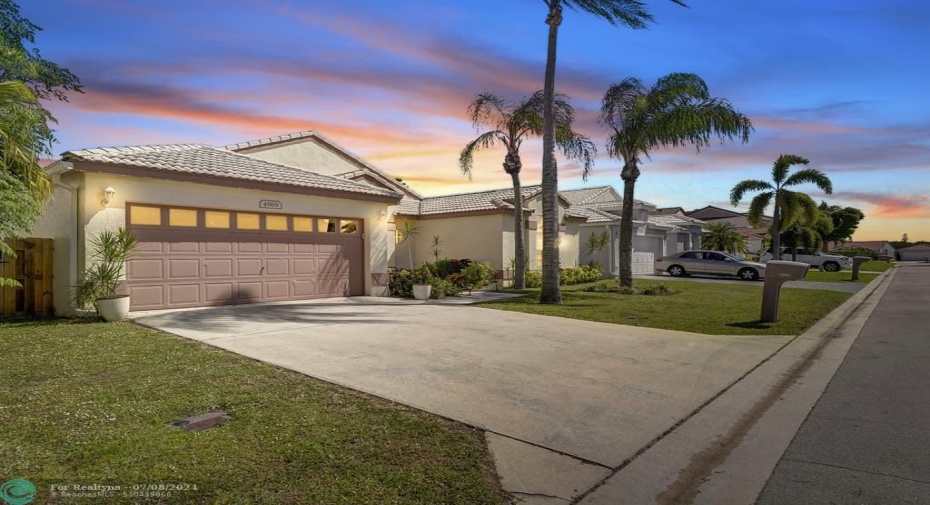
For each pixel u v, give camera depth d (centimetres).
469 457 402
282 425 448
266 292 1298
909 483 375
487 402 533
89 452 384
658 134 1702
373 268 1530
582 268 2397
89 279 994
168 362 645
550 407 527
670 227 3338
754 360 762
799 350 844
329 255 1443
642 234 3052
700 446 447
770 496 359
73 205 1009
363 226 1532
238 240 1245
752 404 563
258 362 657
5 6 798
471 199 2236
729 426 496
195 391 530
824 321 1178
